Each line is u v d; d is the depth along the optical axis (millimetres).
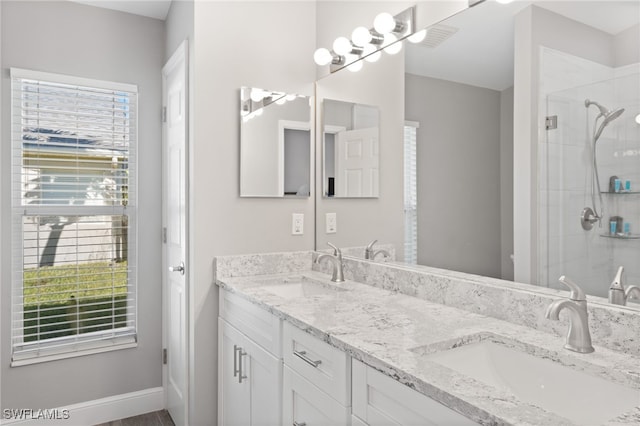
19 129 2260
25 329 2299
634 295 1052
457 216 1537
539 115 1274
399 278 1781
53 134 2350
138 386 2596
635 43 1051
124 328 2582
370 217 1971
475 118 1475
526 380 1088
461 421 805
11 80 2221
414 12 1759
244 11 2174
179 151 2305
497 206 1403
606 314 1084
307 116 2355
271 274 2215
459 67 1539
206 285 2066
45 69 2314
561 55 1213
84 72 2426
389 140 1863
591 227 1140
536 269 1284
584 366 971
